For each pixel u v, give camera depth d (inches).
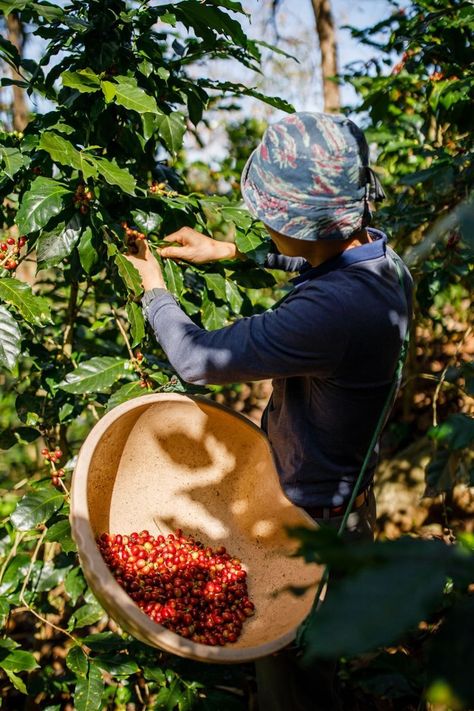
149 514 70.1
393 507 113.7
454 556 22.6
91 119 65.5
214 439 69.1
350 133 53.4
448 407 131.1
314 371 53.8
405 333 56.4
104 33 66.4
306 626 45.5
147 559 65.9
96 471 62.7
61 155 58.2
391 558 22.6
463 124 90.5
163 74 70.7
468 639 25.4
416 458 118.2
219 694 73.7
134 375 76.6
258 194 54.5
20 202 68.4
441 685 24.8
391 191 126.8
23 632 99.2
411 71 100.4
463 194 87.8
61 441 82.4
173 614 60.0
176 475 70.4
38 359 77.8
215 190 164.2
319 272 56.3
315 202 52.4
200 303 81.2
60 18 60.7
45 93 72.8
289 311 53.1
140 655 76.0
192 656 46.4
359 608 20.5
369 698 80.7
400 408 138.2
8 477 114.7
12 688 90.4
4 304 67.0
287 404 60.7
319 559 23.9
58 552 87.9
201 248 71.6
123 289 72.9
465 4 83.6
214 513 70.5
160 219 69.7
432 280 94.0
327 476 59.6
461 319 130.4
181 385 72.3
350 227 53.4
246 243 69.5
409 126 116.0
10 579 72.1
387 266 55.9
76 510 51.6
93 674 69.1
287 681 63.1
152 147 80.5
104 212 66.1
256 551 66.9
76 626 72.4
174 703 71.6
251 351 53.5
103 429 58.7
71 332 79.0
